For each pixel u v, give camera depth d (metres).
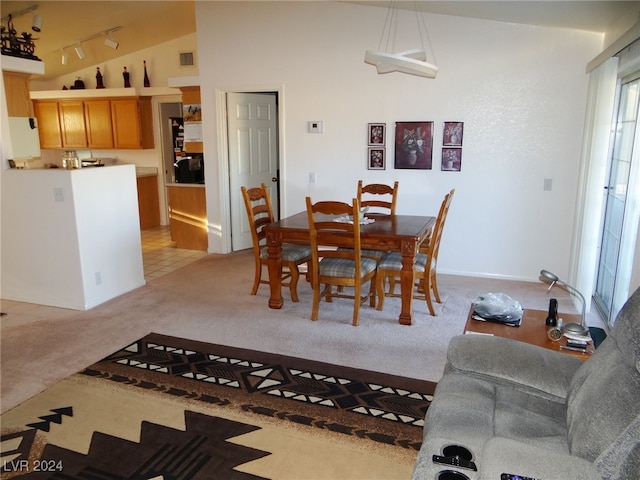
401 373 2.96
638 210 3.23
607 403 1.47
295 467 2.11
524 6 3.66
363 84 4.98
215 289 4.59
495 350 2.07
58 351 3.27
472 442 1.58
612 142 3.96
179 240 6.30
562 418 1.83
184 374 2.95
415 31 4.71
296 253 4.16
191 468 2.10
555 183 4.58
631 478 1.31
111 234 4.30
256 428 2.39
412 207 5.07
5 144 4.11
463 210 4.90
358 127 5.09
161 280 4.89
